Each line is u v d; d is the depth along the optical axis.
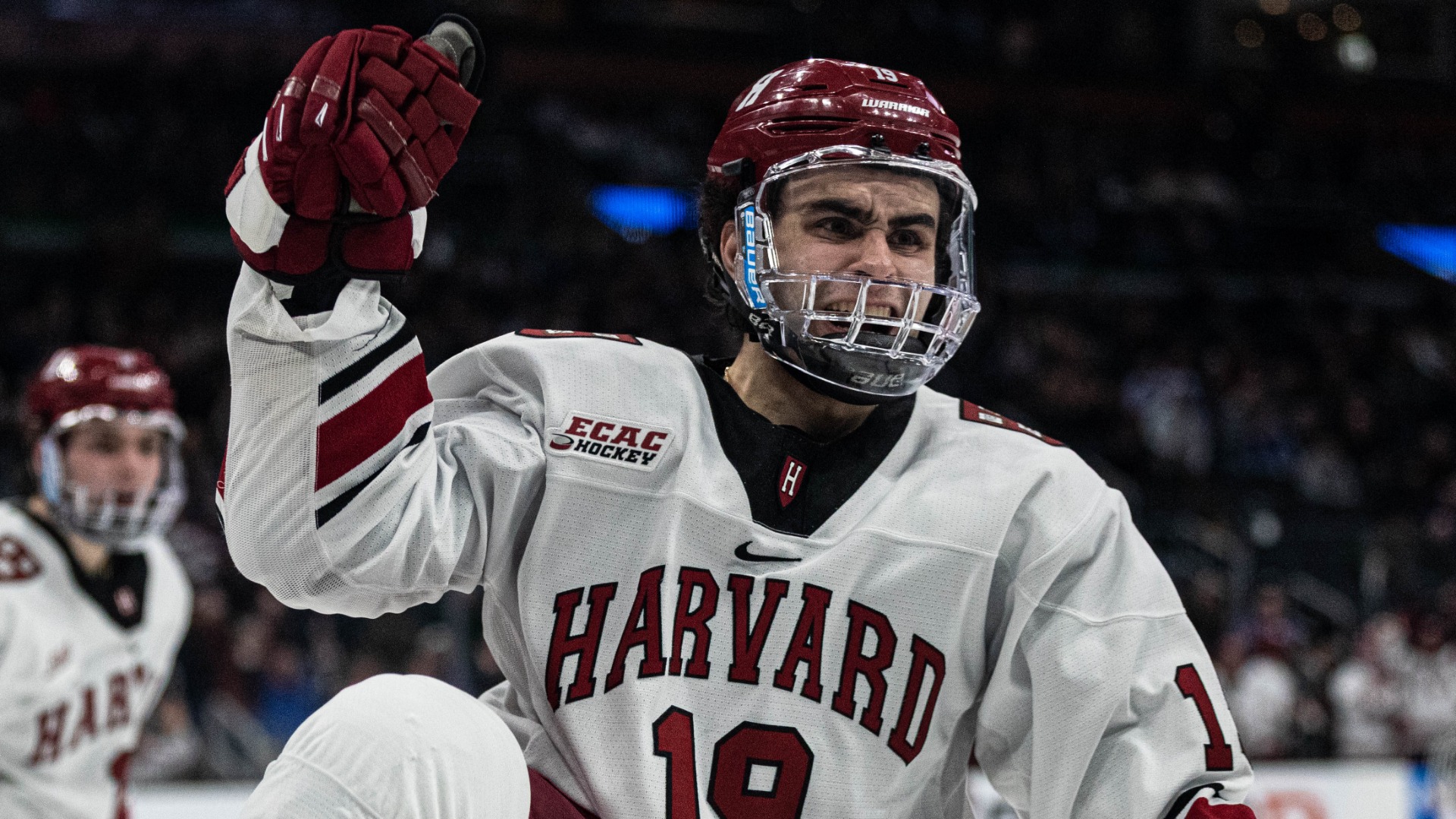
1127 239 12.67
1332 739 6.27
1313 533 7.54
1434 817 4.51
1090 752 1.30
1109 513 1.38
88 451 2.81
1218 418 9.96
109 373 2.83
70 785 2.92
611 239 11.12
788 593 1.28
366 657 5.52
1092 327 11.40
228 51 11.93
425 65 1.12
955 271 1.39
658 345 1.44
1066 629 1.32
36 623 2.83
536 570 1.29
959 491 1.34
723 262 1.45
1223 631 6.57
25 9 11.48
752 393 1.39
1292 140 14.34
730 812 1.24
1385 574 7.39
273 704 5.42
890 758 1.28
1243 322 12.05
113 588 2.98
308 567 1.18
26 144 10.37
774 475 1.33
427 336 9.38
